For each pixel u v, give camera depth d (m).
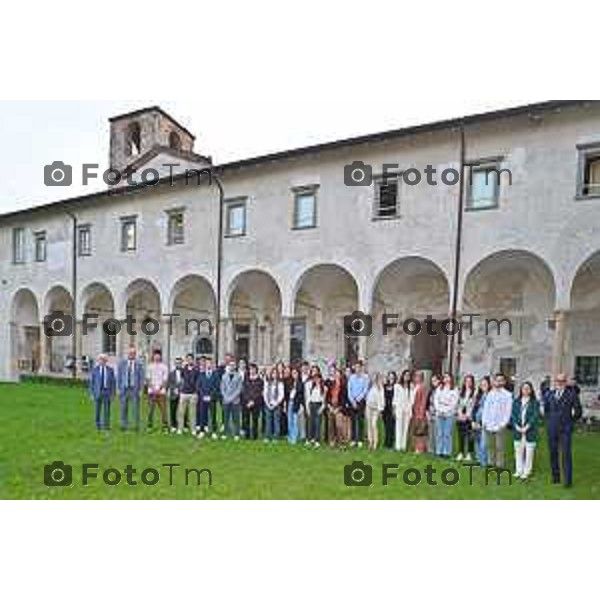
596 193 17.95
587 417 18.94
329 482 10.60
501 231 19.03
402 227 20.92
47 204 32.31
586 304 20.19
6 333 35.31
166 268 27.59
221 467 11.64
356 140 21.39
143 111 34.62
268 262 24.12
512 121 18.86
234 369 15.44
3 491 9.50
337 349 25.00
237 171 24.94
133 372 16.05
